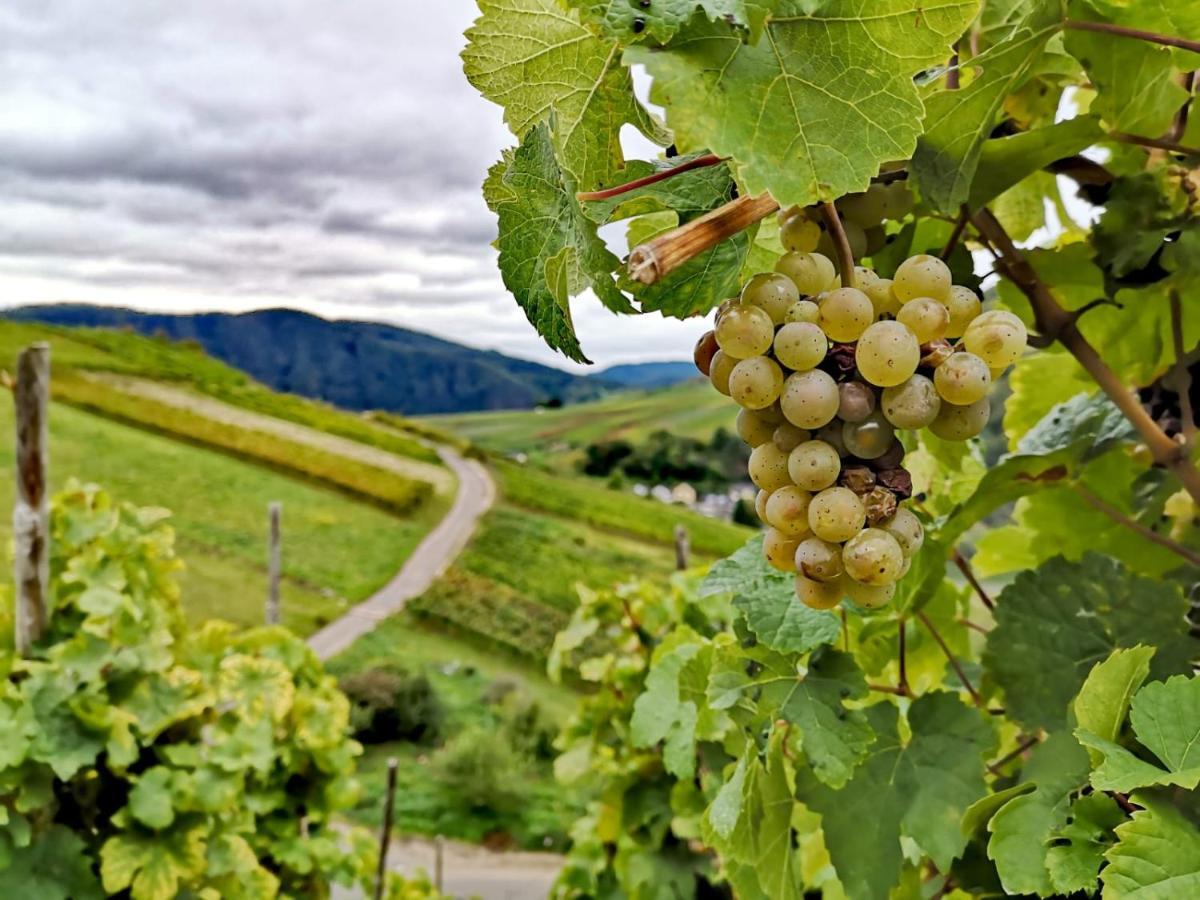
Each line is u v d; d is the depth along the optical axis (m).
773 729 0.89
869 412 0.62
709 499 44.34
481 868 13.76
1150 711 0.66
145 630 3.19
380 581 26.94
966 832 0.82
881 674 1.09
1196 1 0.77
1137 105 0.85
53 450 29.03
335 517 30.69
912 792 0.92
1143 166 0.99
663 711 1.43
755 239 0.83
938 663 1.25
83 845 2.96
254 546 26.73
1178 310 0.96
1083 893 0.71
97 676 2.99
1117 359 1.10
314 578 25.97
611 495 40.88
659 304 0.69
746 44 0.55
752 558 0.92
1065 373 1.33
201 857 3.16
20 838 2.80
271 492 30.81
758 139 0.55
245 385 40.00
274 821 3.89
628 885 3.30
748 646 0.90
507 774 15.73
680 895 3.22
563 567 30.75
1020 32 0.71
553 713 19.47
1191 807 0.66
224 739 3.42
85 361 36.03
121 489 27.66
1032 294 0.96
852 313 0.61
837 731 0.86
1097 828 0.68
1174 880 0.59
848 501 0.61
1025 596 0.99
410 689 17.59
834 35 0.55
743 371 0.62
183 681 3.28
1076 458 1.01
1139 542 1.15
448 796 15.41
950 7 0.53
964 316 0.67
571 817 15.38
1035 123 0.93
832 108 0.56
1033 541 1.21
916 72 0.55
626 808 3.37
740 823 0.88
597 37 0.64
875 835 0.92
